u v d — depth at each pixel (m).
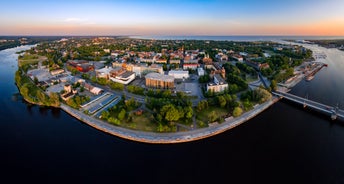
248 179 131.12
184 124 189.50
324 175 135.62
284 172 137.62
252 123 199.75
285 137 177.88
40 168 141.25
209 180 130.00
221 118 195.50
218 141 169.88
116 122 186.00
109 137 174.88
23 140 172.75
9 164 145.00
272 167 142.25
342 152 159.38
